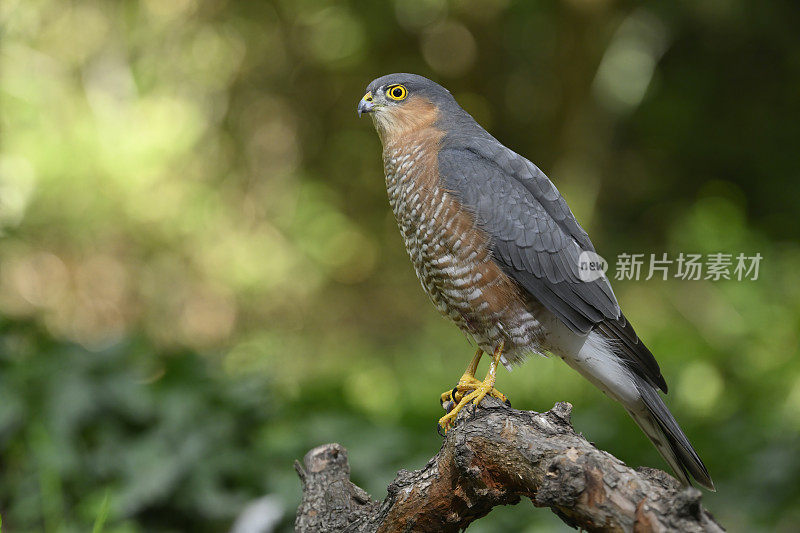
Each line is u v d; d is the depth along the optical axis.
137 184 15.02
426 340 15.13
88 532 6.38
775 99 17.22
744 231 12.76
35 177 13.91
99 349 7.54
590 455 3.23
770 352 11.05
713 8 16.22
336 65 19.11
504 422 3.62
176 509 6.64
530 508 7.22
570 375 12.05
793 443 8.21
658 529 2.97
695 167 18.05
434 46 19.42
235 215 16.92
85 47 16.17
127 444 7.02
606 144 17.97
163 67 17.00
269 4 18.17
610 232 17.48
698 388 10.91
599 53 17.52
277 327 16.17
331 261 17.56
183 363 7.81
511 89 19.66
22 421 6.98
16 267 13.81
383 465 7.37
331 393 10.79
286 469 7.09
